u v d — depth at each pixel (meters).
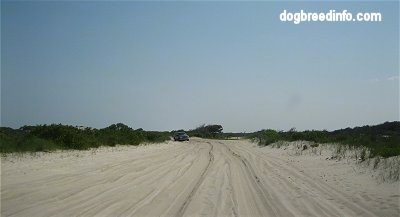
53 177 15.85
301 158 26.09
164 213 10.38
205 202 11.91
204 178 17.34
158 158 27.69
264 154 32.53
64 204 10.92
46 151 26.77
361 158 19.50
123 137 42.81
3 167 17.92
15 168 17.83
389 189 13.23
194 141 65.50
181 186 14.98
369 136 27.09
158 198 12.38
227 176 18.08
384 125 33.44
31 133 30.11
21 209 10.14
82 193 12.66
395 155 18.39
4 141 25.23
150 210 10.66
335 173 17.94
